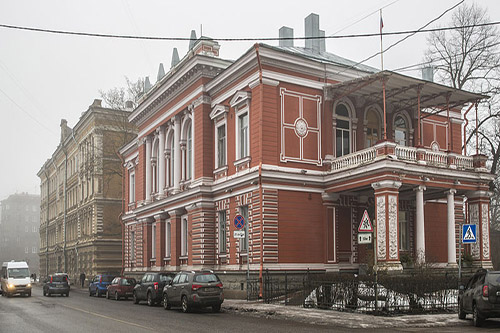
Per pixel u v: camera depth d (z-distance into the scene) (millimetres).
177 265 35719
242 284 27875
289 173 27688
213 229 31984
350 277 19688
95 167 59531
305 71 29188
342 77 30359
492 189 39438
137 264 43562
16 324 18312
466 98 30297
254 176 27359
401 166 24906
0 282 43719
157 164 42094
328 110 29531
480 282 16281
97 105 61031
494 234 44594
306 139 28891
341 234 29406
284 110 28344
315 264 28094
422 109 34125
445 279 19750
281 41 36375
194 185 33125
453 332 14445
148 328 16219
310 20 36625
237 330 15414
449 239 26750
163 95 38000
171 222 36844
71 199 73812
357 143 30750
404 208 31469
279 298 25125
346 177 27141
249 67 28625
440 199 32906
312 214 28469
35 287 66562
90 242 59562
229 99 30922
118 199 60062
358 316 18031
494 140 40375
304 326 16469
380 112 32156
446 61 40938
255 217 27297
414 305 18859
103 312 22969
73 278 68375
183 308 22562
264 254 26500
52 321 19203
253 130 28203
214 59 32688
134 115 43906
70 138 71312
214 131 32562
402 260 26422
